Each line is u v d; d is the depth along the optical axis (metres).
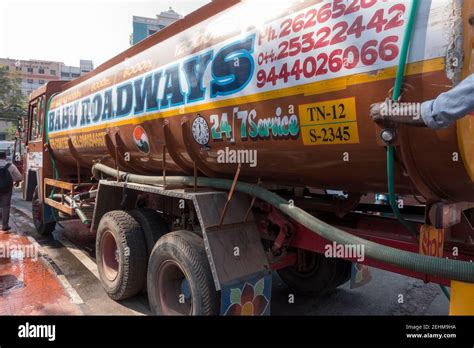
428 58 1.74
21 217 9.55
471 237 2.34
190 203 3.55
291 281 4.45
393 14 1.88
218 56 2.86
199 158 3.32
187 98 3.17
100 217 4.66
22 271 5.32
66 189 6.29
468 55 1.75
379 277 5.00
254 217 3.35
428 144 1.83
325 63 2.13
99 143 4.79
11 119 35.88
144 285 4.11
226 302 2.73
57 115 6.30
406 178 2.06
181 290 3.37
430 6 1.75
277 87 2.40
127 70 4.15
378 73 1.91
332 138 2.18
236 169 3.08
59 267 5.51
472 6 1.77
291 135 2.38
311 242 2.85
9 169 7.75
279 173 2.80
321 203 3.18
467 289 1.90
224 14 3.03
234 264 2.85
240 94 2.67
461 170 1.83
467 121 1.79
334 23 2.11
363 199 3.39
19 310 4.03
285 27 2.38
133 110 3.93
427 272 1.84
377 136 1.91
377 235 2.53
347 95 2.04
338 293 4.51
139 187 3.82
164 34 3.83
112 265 4.42
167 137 3.46
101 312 3.99
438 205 2.06
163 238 3.28
